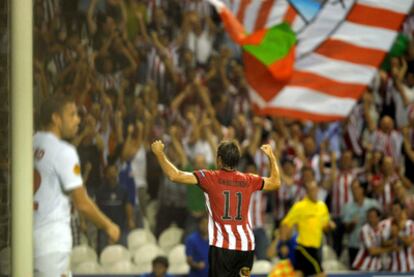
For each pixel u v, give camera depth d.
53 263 20.36
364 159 46.00
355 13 41.00
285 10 41.91
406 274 38.84
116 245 38.59
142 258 39.19
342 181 42.16
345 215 41.38
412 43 48.25
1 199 22.14
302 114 40.81
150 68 46.41
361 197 41.41
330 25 41.22
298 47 41.16
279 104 40.72
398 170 45.12
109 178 39.94
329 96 40.88
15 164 20.98
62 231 20.39
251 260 20.23
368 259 40.19
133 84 45.28
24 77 21.70
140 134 42.34
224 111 46.62
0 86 22.31
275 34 40.22
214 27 48.56
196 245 36.41
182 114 45.56
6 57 22.38
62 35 41.78
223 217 19.95
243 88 47.25
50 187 20.14
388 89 47.62
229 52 47.84
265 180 20.55
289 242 35.69
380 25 40.91
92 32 44.25
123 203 39.97
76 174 20.08
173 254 39.22
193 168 40.94
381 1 40.81
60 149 20.17
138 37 46.78
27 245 20.77
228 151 20.30
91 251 37.66
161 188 41.19
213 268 19.95
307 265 35.19
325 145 45.56
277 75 40.00
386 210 42.81
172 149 41.97
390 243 40.00
